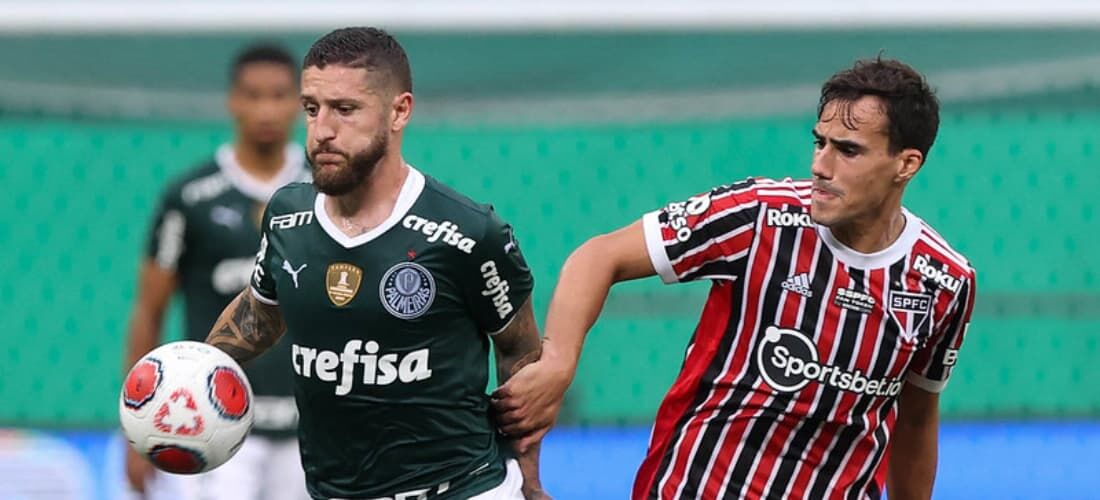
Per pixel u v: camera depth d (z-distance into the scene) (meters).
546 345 15.35
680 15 30.75
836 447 15.45
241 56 23.31
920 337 15.30
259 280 15.56
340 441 15.16
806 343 15.17
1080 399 29.91
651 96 30.31
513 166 29.83
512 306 15.27
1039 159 30.30
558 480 27.62
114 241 28.80
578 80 30.47
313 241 14.72
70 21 29.66
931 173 30.16
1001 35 30.89
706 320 15.60
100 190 28.89
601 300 15.61
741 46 30.84
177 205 23.08
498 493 15.55
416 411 14.95
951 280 15.30
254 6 30.48
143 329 23.42
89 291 28.62
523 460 16.08
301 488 23.42
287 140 23.56
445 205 14.74
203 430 15.27
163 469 15.58
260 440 23.22
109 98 29.39
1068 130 30.39
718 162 30.28
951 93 30.64
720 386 15.38
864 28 31.12
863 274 15.15
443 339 14.88
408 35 30.56
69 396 28.45
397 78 14.45
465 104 30.19
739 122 30.47
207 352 15.60
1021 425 29.17
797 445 15.35
